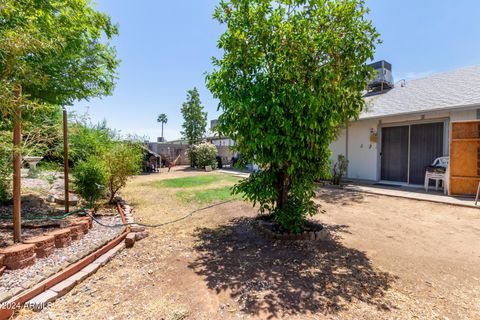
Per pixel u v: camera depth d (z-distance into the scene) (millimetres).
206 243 3672
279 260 3062
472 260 3059
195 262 3016
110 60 5730
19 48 2521
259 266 2900
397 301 2186
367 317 1956
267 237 3891
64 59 4719
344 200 6738
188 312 2029
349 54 3281
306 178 3867
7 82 2600
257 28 3441
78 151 6375
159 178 12273
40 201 5324
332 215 5234
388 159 9641
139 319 1928
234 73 3604
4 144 2994
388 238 3854
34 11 3656
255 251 3357
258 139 3379
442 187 7965
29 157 4906
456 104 7273
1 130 3596
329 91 3381
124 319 1927
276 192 3844
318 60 3436
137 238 3785
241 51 3545
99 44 5492
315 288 2406
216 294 2305
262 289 2391
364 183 9422
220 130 3793
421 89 9961
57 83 4871
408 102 9156
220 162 20109
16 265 2443
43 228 3549
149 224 4633
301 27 3385
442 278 2615
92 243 3242
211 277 2635
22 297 2020
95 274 2680
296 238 3783
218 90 3654
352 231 4195
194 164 19859
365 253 3275
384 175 9766
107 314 1986
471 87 8055
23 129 3703
